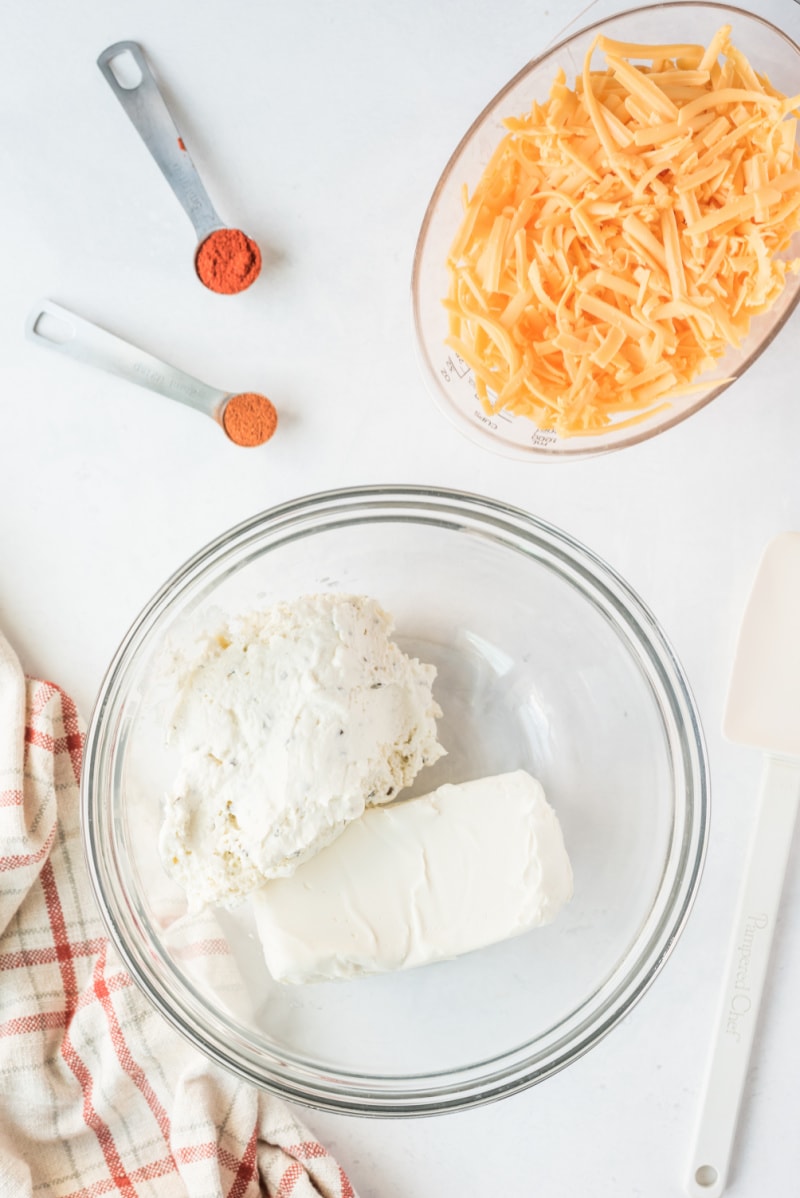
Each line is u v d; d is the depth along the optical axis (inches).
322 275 37.1
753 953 36.6
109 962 36.3
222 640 32.7
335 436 37.5
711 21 33.0
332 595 32.9
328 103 36.5
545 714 37.2
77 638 37.6
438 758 35.6
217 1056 33.8
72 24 35.8
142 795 35.3
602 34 32.6
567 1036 33.5
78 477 37.4
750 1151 37.8
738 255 32.7
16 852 35.3
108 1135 37.1
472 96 36.6
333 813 31.4
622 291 32.5
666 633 37.7
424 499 35.1
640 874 36.2
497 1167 37.5
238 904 33.5
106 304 37.0
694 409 35.4
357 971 32.9
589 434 34.9
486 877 32.8
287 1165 36.0
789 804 36.3
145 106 35.6
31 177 36.3
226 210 36.9
